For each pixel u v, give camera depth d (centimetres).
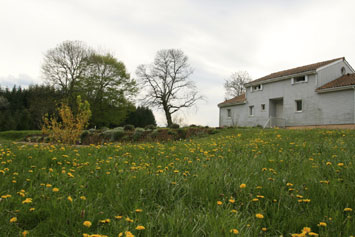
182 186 311
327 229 202
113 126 4747
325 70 2369
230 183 322
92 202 260
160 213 241
